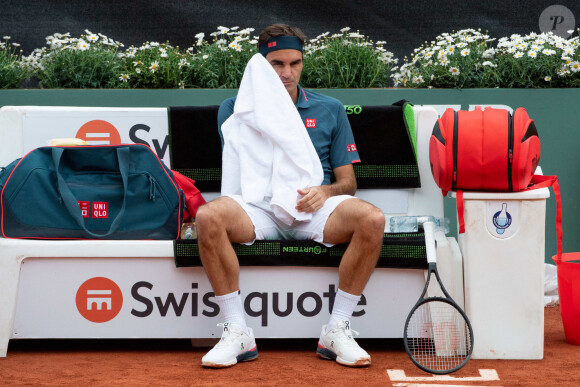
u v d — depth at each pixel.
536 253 13.02
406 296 13.52
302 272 13.48
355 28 21.58
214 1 21.47
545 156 19.45
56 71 20.12
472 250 13.12
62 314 13.55
